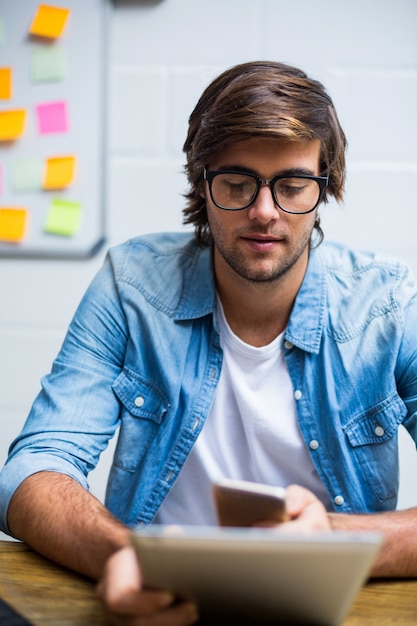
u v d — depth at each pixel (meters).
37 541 0.96
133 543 0.64
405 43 1.81
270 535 0.62
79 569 0.91
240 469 1.27
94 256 1.85
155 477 1.25
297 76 1.17
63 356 1.25
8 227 1.85
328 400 1.23
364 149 1.83
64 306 1.87
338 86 1.82
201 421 1.25
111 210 1.86
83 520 0.94
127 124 1.84
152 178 1.85
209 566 0.65
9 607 0.77
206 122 1.14
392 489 1.27
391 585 0.90
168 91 1.83
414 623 0.80
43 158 1.84
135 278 1.30
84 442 1.16
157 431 1.25
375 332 1.25
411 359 1.24
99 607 0.82
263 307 1.22
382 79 1.81
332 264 1.31
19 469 1.05
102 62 1.82
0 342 1.88
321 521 0.82
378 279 1.29
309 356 1.25
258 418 1.23
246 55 1.82
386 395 1.24
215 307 1.26
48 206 1.85
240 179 1.11
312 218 1.14
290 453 1.25
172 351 1.26
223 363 1.26
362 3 1.80
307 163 1.12
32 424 1.17
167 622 0.71
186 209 1.33
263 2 1.81
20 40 1.83
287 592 0.68
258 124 1.08
